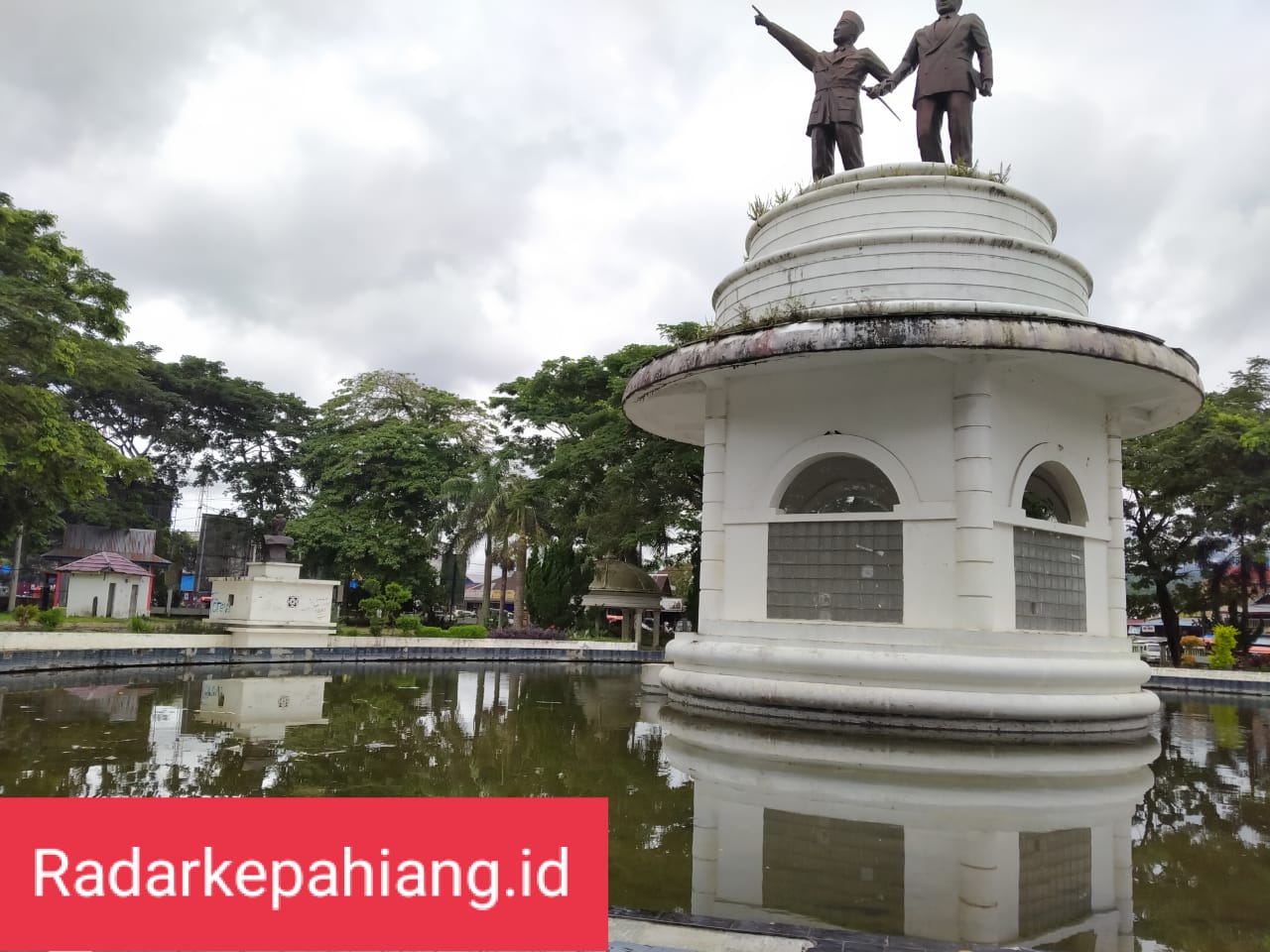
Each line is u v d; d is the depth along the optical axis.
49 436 21.50
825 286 13.62
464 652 30.80
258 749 9.96
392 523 42.12
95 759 9.10
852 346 11.65
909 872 5.77
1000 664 11.21
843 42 16.08
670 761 9.48
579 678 22.91
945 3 15.37
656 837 6.48
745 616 13.46
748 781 8.43
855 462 13.87
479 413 49.62
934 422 12.32
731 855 6.07
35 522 28.23
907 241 13.24
